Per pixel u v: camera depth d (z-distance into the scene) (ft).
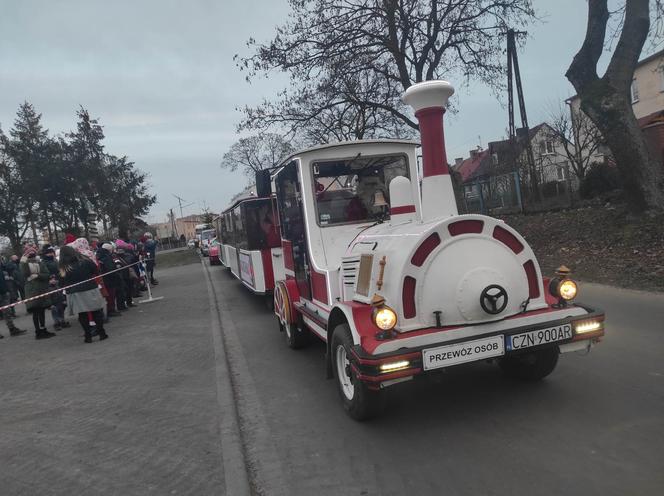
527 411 12.51
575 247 37.17
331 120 56.34
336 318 13.43
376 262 12.31
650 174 35.78
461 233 11.58
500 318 11.58
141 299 43.80
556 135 78.33
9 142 143.74
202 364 20.11
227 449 11.89
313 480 10.34
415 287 11.45
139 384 17.98
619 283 27.17
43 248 32.50
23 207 144.36
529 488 9.14
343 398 13.34
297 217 18.72
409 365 10.74
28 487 10.80
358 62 51.11
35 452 12.66
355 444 11.80
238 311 33.55
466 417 12.57
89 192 147.23
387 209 17.84
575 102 94.79
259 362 20.26
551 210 54.49
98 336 27.99
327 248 17.35
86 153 150.10
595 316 11.97
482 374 15.48
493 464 10.15
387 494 9.48
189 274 67.36
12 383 19.67
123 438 13.08
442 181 12.97
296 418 13.89
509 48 66.03
